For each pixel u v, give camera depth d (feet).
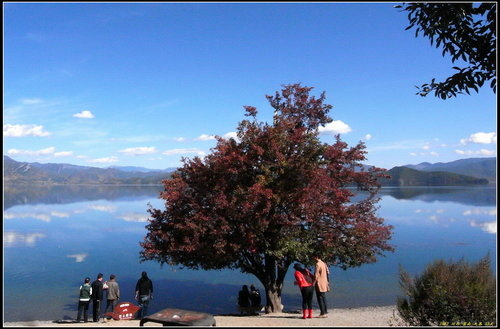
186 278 96.37
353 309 65.36
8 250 138.82
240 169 54.70
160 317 30.81
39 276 98.84
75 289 85.56
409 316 32.86
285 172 55.11
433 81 31.45
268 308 58.44
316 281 44.37
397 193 639.76
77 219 252.83
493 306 29.68
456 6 28.84
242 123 58.13
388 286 84.53
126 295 80.89
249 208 50.90
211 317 30.94
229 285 88.89
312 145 57.26
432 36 30.73
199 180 55.83
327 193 57.67
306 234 55.98
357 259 59.21
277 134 55.26
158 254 57.77
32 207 372.17
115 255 128.77
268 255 59.06
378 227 59.72
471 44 30.04
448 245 137.80
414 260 112.68
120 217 266.16
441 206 335.88
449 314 30.42
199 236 54.19
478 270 31.89
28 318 63.36
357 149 61.21
